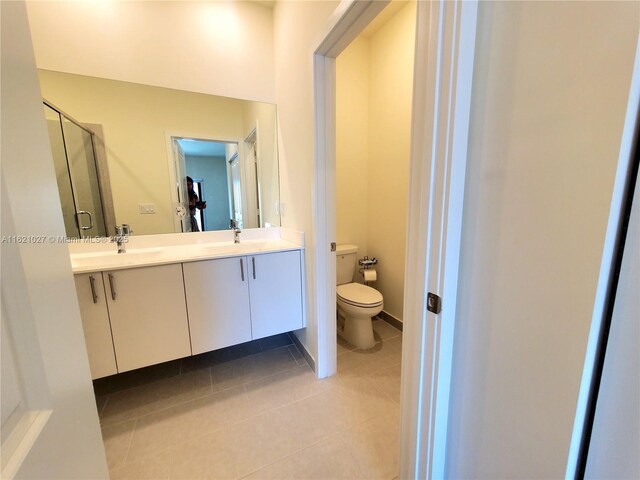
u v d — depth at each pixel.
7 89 0.37
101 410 1.50
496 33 0.58
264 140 2.13
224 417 1.44
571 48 0.46
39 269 0.41
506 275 0.60
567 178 0.49
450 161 0.65
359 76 2.42
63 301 0.48
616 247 0.45
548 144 0.51
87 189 1.72
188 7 1.82
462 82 0.62
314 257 1.66
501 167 0.59
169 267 1.52
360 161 2.55
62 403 0.45
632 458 0.47
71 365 0.49
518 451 0.62
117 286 1.41
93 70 1.65
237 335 1.75
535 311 0.56
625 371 0.46
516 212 0.57
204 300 1.63
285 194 2.10
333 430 1.36
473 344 0.70
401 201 2.25
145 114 1.82
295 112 1.77
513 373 0.61
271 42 2.06
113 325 1.43
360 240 2.68
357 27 1.22
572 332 0.50
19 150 0.39
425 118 0.70
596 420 0.51
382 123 2.35
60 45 1.57
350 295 2.12
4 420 0.32
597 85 0.44
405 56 2.07
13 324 0.35
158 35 1.77
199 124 1.96
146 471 1.16
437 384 0.75
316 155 1.54
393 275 2.42
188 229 2.04
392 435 1.33
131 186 1.84
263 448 1.26
